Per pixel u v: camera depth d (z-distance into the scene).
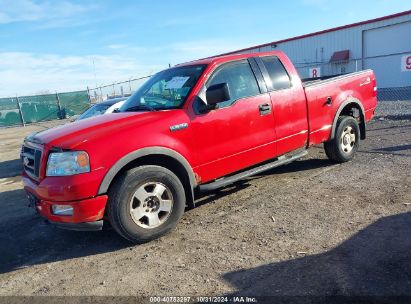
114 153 4.03
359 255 3.53
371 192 5.11
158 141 4.29
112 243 4.50
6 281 3.89
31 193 4.40
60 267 4.06
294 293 3.06
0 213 6.26
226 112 4.88
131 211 4.17
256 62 5.39
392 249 3.57
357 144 6.84
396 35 23.67
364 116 6.93
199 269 3.62
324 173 6.22
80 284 3.63
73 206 3.94
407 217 4.23
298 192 5.44
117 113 4.99
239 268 3.55
